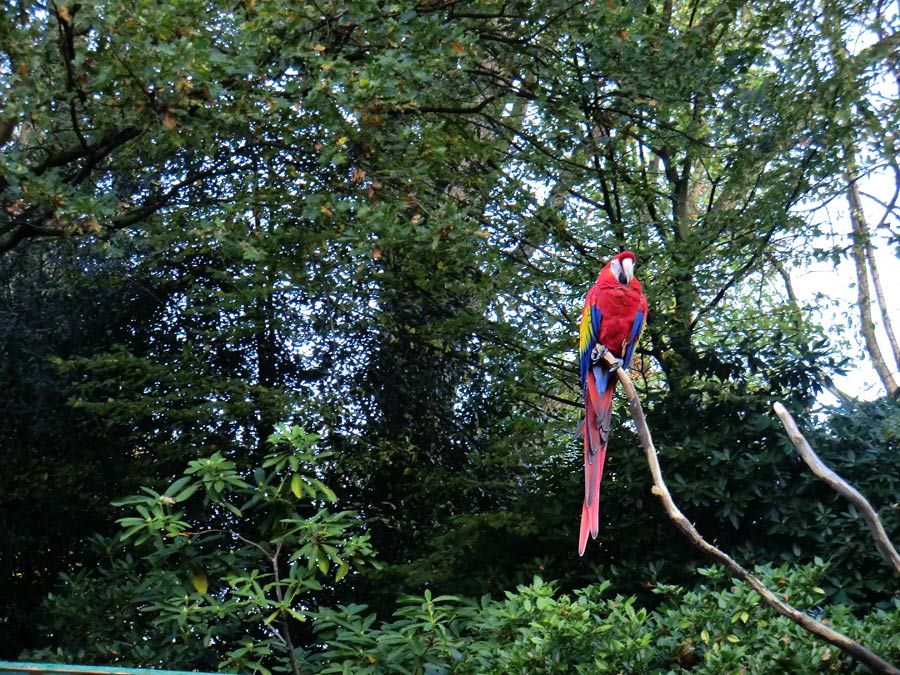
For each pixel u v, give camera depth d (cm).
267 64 713
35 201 610
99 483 1001
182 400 974
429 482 955
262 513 936
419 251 732
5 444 1010
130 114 701
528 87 838
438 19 707
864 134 830
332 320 1022
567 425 927
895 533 657
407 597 499
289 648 471
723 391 759
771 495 698
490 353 919
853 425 710
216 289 983
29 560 1014
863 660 363
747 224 843
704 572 546
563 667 455
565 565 757
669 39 816
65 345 1020
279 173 845
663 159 966
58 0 600
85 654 574
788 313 934
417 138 736
